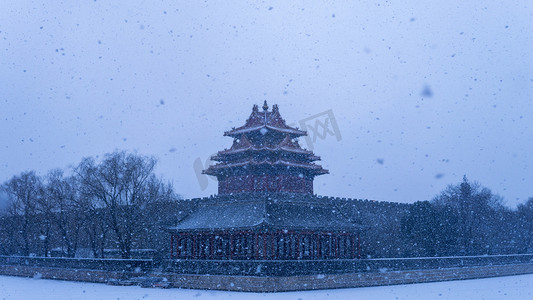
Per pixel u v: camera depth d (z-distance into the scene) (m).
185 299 40.94
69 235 81.06
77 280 61.66
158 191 82.94
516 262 73.88
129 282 54.81
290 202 59.88
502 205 108.69
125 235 73.12
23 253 85.75
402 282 55.88
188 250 61.19
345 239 61.50
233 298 41.25
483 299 40.56
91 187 70.50
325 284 49.28
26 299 41.78
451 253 76.81
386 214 76.44
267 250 53.69
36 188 80.88
